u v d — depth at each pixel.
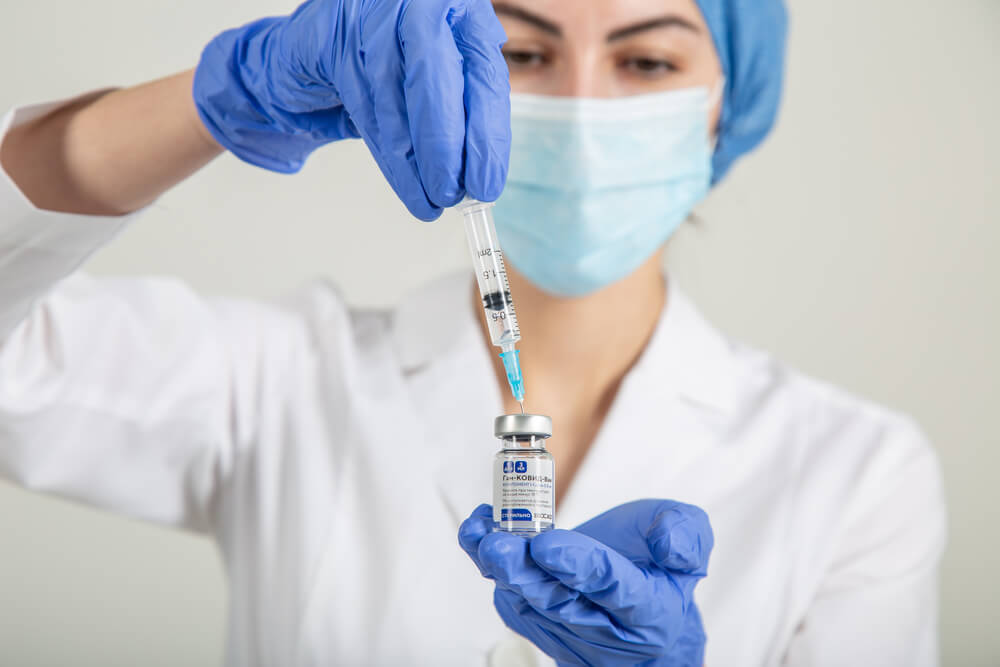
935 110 2.54
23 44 2.24
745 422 1.72
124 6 2.28
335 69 1.03
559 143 1.60
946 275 2.50
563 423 1.72
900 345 2.48
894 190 2.52
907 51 2.54
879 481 1.66
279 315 1.86
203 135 1.18
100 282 1.62
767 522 1.59
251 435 1.71
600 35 1.59
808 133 2.53
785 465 1.67
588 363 1.72
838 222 2.51
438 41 0.95
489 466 1.60
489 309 1.08
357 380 1.75
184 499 1.70
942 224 2.52
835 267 2.50
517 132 1.61
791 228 2.50
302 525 1.60
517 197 1.63
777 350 2.46
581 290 1.67
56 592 2.19
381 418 1.67
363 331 1.87
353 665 1.50
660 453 1.63
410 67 0.96
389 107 0.99
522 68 1.63
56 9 2.26
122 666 2.20
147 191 1.21
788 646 1.58
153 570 2.23
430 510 1.58
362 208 2.39
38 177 1.15
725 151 1.84
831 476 1.65
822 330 2.48
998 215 2.52
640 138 1.61
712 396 1.73
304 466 1.65
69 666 2.18
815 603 1.60
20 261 1.17
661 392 1.68
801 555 1.58
